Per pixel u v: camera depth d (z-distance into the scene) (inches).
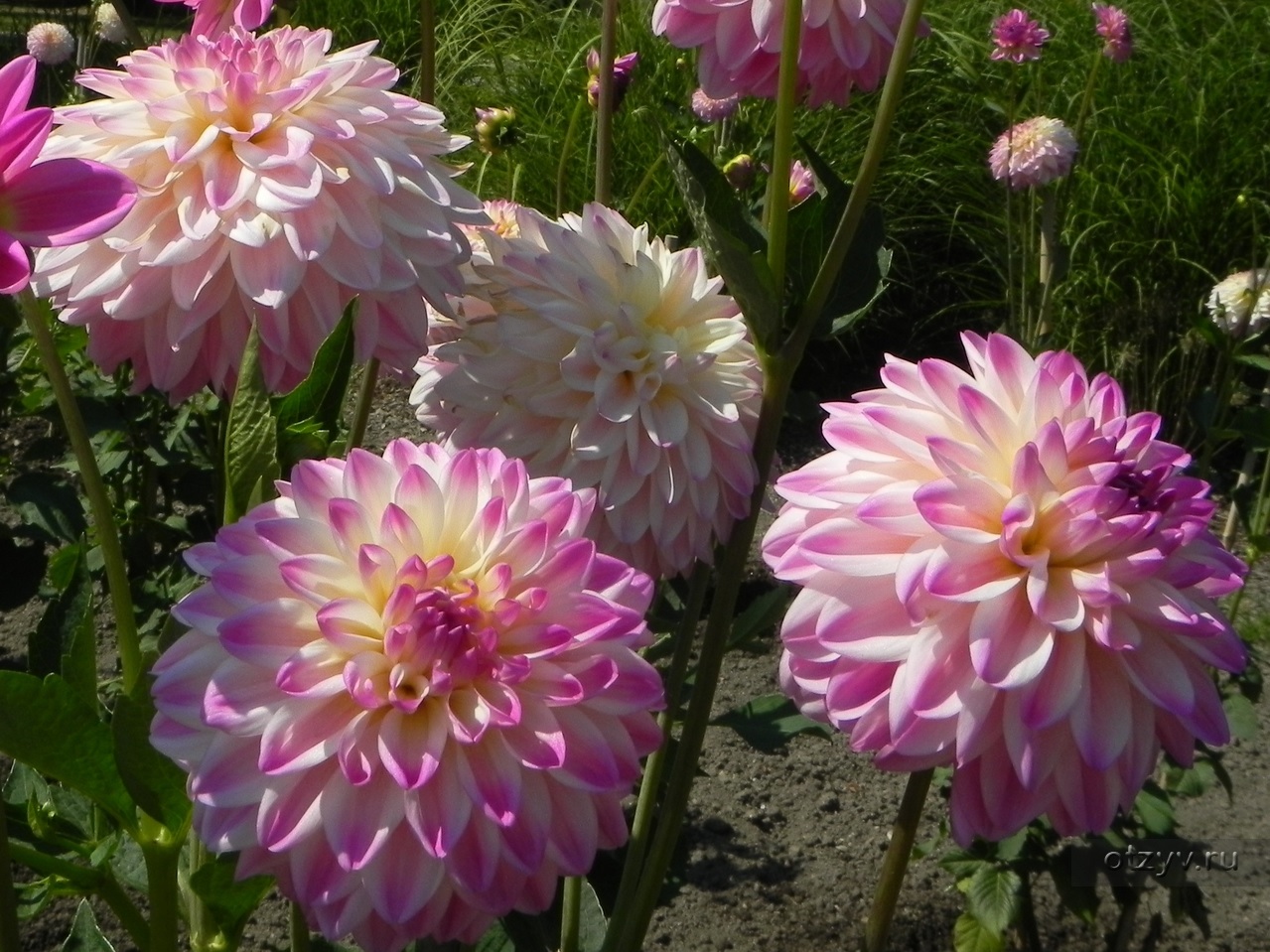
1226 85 128.7
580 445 44.6
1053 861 58.6
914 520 38.0
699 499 44.7
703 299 47.3
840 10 45.0
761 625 52.1
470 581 35.9
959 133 131.4
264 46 44.7
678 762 42.6
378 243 43.8
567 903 48.7
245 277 42.9
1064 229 117.0
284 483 38.0
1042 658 37.0
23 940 59.1
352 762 34.4
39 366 71.8
